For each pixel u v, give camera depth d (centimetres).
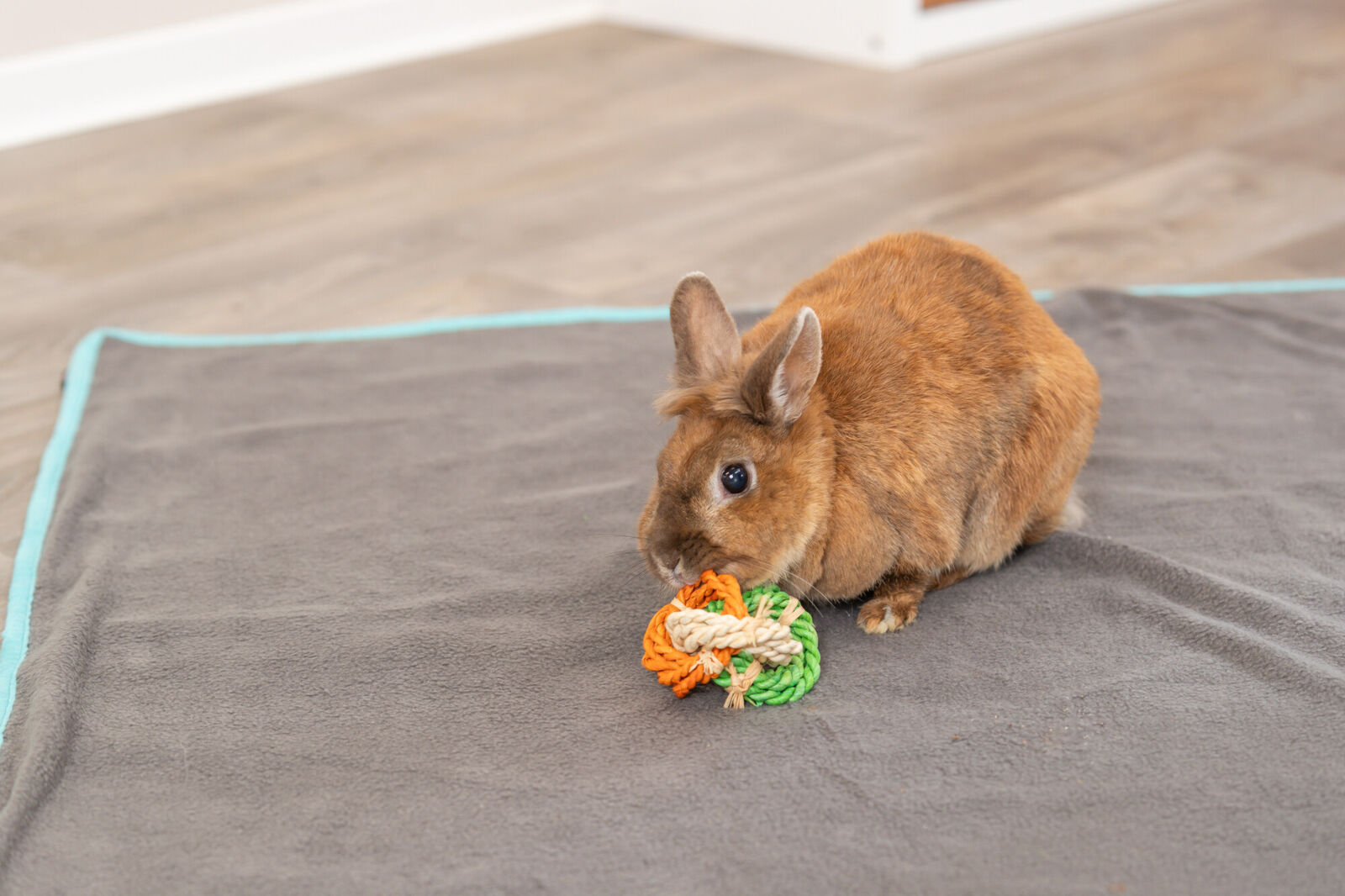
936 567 135
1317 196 220
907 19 299
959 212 216
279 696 131
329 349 177
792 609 130
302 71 294
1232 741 125
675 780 123
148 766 126
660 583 140
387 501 152
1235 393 165
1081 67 299
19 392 172
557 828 120
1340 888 115
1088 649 133
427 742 127
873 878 117
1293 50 309
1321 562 141
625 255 203
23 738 127
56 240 210
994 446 134
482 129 262
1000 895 115
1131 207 217
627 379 170
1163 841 119
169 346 178
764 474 128
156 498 153
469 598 139
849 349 133
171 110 273
